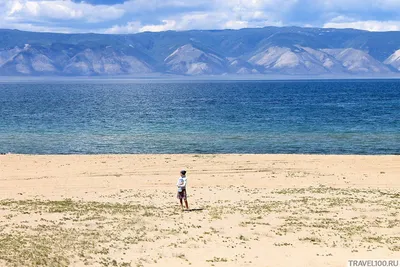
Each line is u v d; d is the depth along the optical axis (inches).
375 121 3946.9
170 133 3292.3
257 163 2080.5
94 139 3024.1
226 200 1456.7
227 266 896.9
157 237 1071.6
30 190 1592.0
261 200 1456.7
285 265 908.0
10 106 5689.0
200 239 1064.2
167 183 1716.3
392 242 1059.9
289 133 3265.3
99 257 927.7
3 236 1031.0
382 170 1947.6
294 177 1820.9
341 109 5162.4
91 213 1275.8
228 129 3491.6
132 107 5620.1
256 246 1023.0
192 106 5777.6
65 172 1891.0
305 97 7711.6
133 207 1355.8
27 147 2716.5
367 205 1386.6
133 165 2033.7
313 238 1079.6
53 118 4281.5
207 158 2197.3
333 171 1929.1
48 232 1083.9
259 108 5388.8
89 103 6378.0
